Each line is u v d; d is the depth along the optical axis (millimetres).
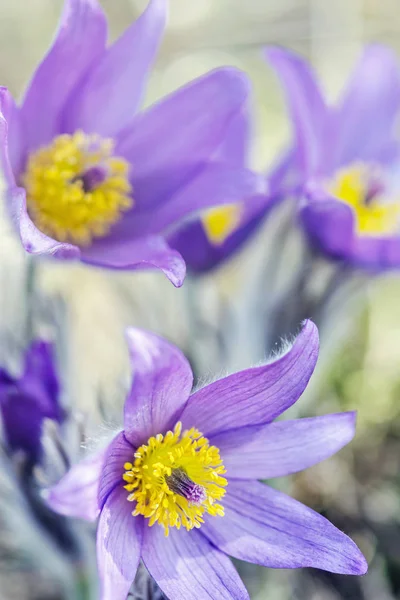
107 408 261
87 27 252
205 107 267
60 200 267
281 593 319
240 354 313
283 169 292
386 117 324
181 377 226
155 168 272
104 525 224
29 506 263
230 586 235
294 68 286
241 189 264
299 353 228
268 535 237
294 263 308
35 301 279
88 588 277
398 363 387
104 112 269
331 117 316
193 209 268
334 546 231
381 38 507
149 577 241
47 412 253
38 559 288
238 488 243
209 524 241
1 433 256
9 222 262
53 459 254
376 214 320
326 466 355
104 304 389
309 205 279
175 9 550
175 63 528
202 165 270
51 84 260
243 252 322
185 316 320
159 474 235
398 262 290
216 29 549
